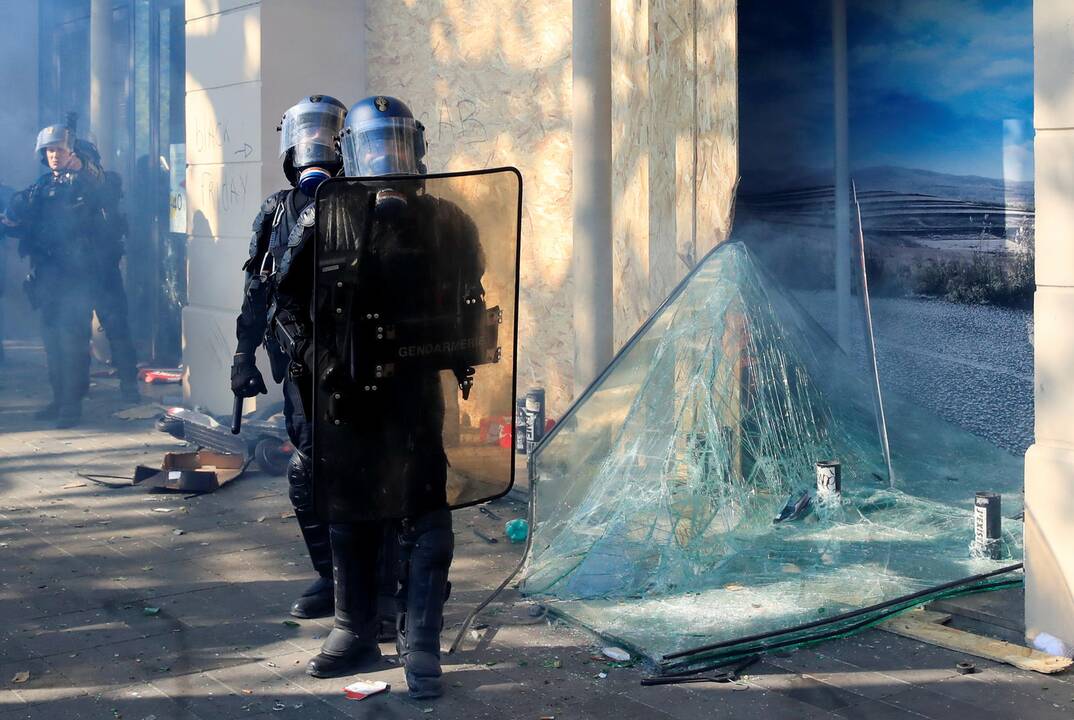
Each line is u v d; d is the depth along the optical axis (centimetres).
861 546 502
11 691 376
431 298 361
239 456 696
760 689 375
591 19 623
